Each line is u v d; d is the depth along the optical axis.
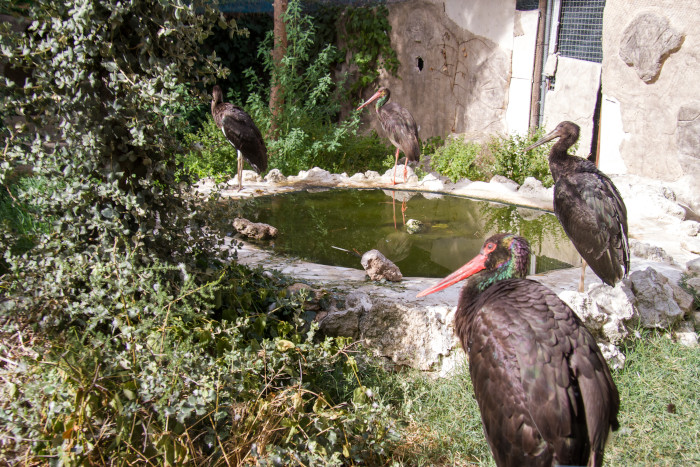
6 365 3.26
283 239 6.46
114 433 2.89
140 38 3.51
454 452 3.54
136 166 3.71
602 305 4.64
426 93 12.41
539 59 10.48
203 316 3.48
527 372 2.62
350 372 4.07
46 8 3.28
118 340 3.27
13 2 3.59
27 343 3.34
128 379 3.02
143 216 3.53
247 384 3.24
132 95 3.37
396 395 4.07
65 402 2.80
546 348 2.64
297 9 11.03
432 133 12.48
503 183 8.95
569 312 2.81
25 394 2.91
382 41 12.62
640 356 4.40
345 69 13.43
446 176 9.68
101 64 3.33
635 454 3.48
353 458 3.27
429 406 3.91
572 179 5.11
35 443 2.80
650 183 8.40
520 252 3.40
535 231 7.04
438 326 4.31
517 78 10.88
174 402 2.91
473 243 6.49
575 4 9.96
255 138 8.60
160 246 3.75
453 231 6.96
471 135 11.30
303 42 11.23
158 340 3.07
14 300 3.33
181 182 3.84
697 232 6.82
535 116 10.68
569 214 5.04
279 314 4.28
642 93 8.92
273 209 7.79
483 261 3.51
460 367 4.21
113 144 3.46
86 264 3.40
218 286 3.65
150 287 3.28
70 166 3.39
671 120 8.57
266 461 2.94
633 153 9.20
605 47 9.38
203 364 3.09
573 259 6.13
